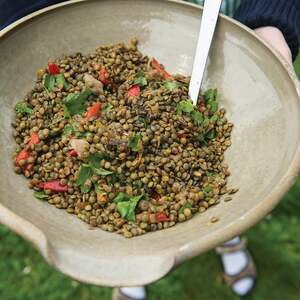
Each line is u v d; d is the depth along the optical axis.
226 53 0.64
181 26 0.67
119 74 0.66
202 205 0.56
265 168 0.55
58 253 0.46
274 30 0.69
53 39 0.66
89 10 0.67
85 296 0.91
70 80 0.65
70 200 0.57
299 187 1.01
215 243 0.46
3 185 0.55
